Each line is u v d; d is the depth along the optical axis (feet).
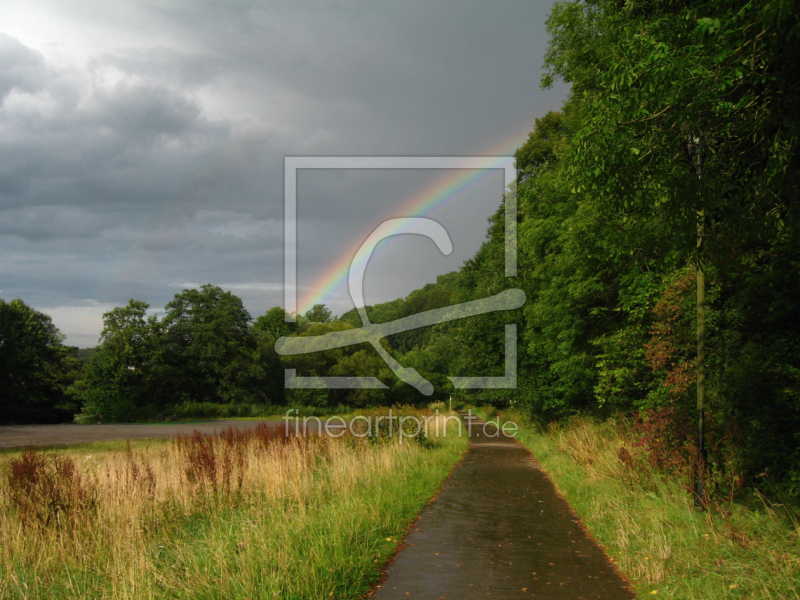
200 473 33.88
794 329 29.32
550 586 19.97
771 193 22.90
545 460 60.80
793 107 21.26
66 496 26.07
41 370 179.93
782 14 16.90
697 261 24.02
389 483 39.34
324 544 22.47
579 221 52.85
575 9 64.39
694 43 20.79
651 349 39.34
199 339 206.28
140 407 162.81
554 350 72.54
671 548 22.09
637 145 22.80
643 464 33.73
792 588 16.48
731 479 26.32
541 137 118.01
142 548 21.07
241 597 17.06
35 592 19.08
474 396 132.87
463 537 27.53
